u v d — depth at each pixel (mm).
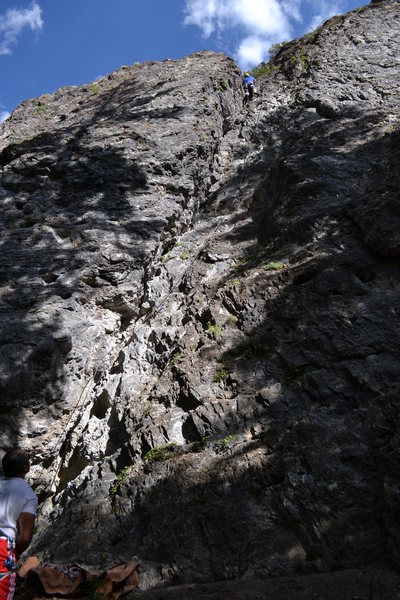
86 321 7559
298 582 3902
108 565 4676
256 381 5973
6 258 8203
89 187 9492
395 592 3609
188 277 8234
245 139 11766
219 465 5121
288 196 8734
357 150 9445
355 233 7375
